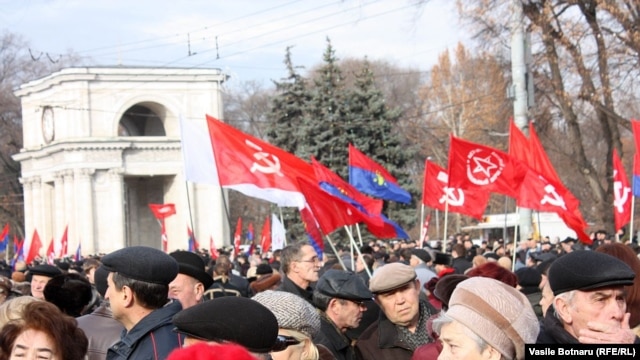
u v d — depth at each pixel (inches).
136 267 239.9
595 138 2153.1
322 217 518.0
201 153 528.4
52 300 329.4
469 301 179.9
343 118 2160.4
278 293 229.0
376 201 584.4
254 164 514.3
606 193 1497.3
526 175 653.3
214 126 510.6
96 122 2645.2
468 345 177.3
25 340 214.8
